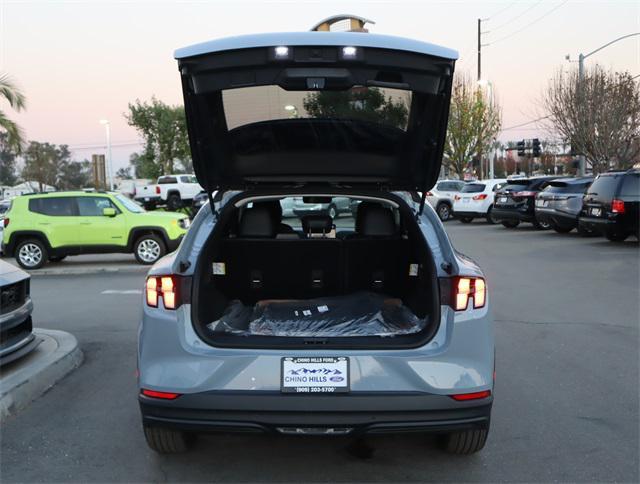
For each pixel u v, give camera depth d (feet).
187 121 10.88
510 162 270.05
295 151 12.26
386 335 10.52
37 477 11.50
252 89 10.52
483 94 133.28
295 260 13.84
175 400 9.95
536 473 11.55
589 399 15.53
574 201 56.18
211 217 12.00
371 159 12.33
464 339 10.21
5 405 14.57
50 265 46.24
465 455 12.27
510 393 16.01
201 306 10.71
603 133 91.50
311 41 9.39
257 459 12.20
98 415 14.61
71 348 18.93
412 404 9.82
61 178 245.45
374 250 13.83
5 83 57.06
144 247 44.55
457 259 10.97
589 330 22.63
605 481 11.23
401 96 10.77
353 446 12.75
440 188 85.87
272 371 9.85
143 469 11.82
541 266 38.93
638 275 34.83
